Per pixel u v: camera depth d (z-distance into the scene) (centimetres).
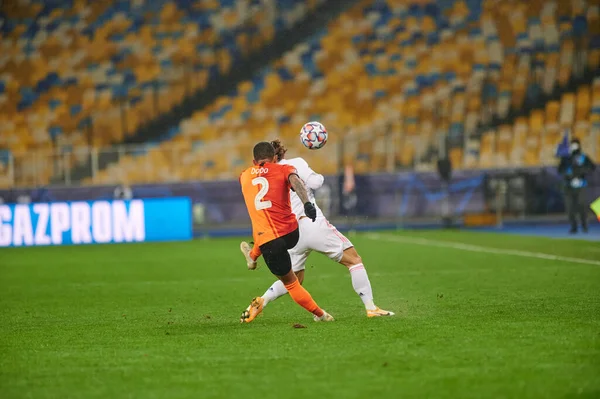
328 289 4316
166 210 8756
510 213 9669
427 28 11512
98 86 11244
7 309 3894
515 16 11438
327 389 1998
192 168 9900
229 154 10094
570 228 8500
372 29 11600
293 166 2953
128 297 4244
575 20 11344
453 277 4666
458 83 10912
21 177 9519
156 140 10750
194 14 11938
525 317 3073
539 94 10669
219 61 11431
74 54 11600
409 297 3856
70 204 8569
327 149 10106
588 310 3234
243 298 4069
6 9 12031
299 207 3105
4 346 2772
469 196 9744
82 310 3784
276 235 2888
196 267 5791
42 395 2036
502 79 10844
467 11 11619
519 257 5738
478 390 1953
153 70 11356
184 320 3322
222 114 10881
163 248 7688
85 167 9644
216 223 9650
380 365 2244
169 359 2420
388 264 5500
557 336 2625
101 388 2083
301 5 11856
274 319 3238
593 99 10581
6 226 8488
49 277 5416
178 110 11000
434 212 9775
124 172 9681
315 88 11050
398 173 9769
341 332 2805
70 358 2495
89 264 6278
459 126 10544
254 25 11738
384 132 10262
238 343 2656
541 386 1977
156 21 11888
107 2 12112
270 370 2223
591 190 9631
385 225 9712
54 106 11094
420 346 2502
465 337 2642
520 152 10281
